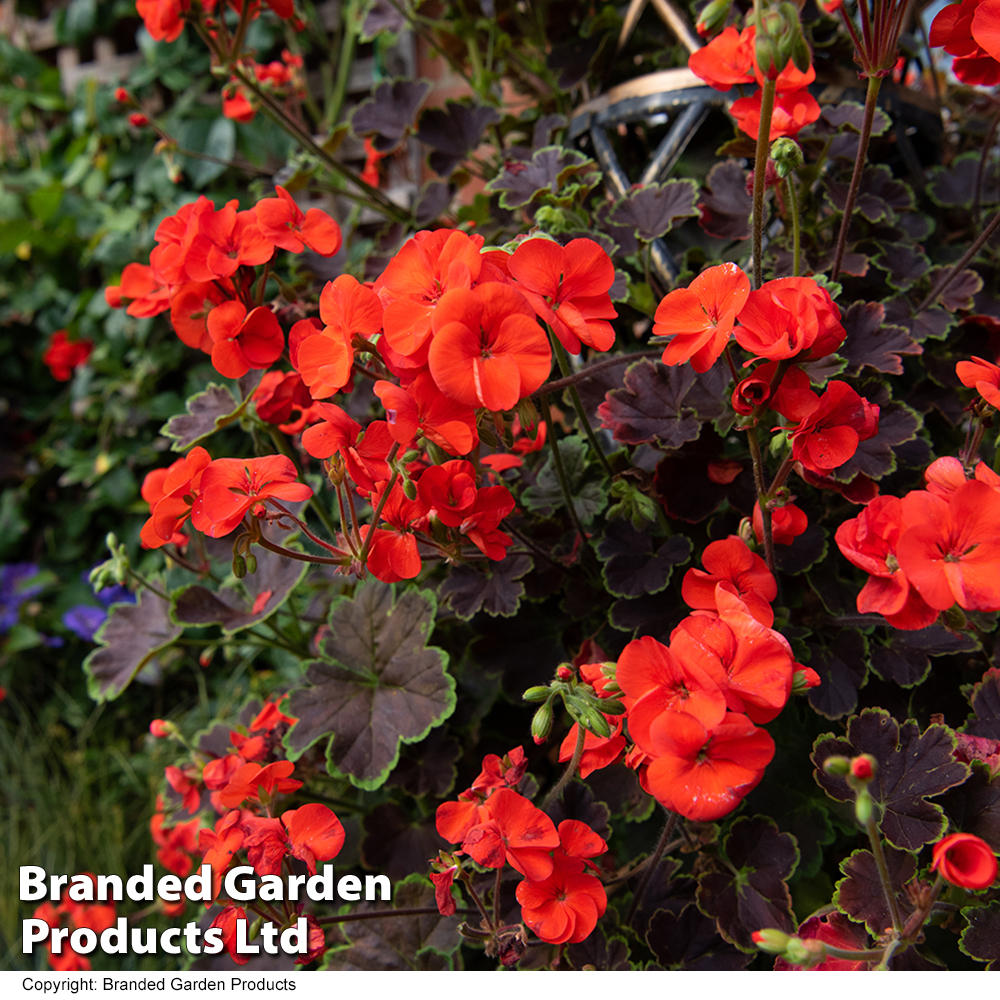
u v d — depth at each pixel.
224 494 0.95
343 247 2.20
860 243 1.48
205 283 1.29
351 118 2.05
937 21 1.04
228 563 1.71
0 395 3.80
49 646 3.38
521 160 1.72
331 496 1.91
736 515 1.30
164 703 3.18
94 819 2.72
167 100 3.51
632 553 1.30
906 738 1.01
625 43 1.88
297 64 2.53
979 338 1.45
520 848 0.89
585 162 1.49
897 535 0.81
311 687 1.41
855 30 0.99
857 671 1.20
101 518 3.48
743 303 0.85
